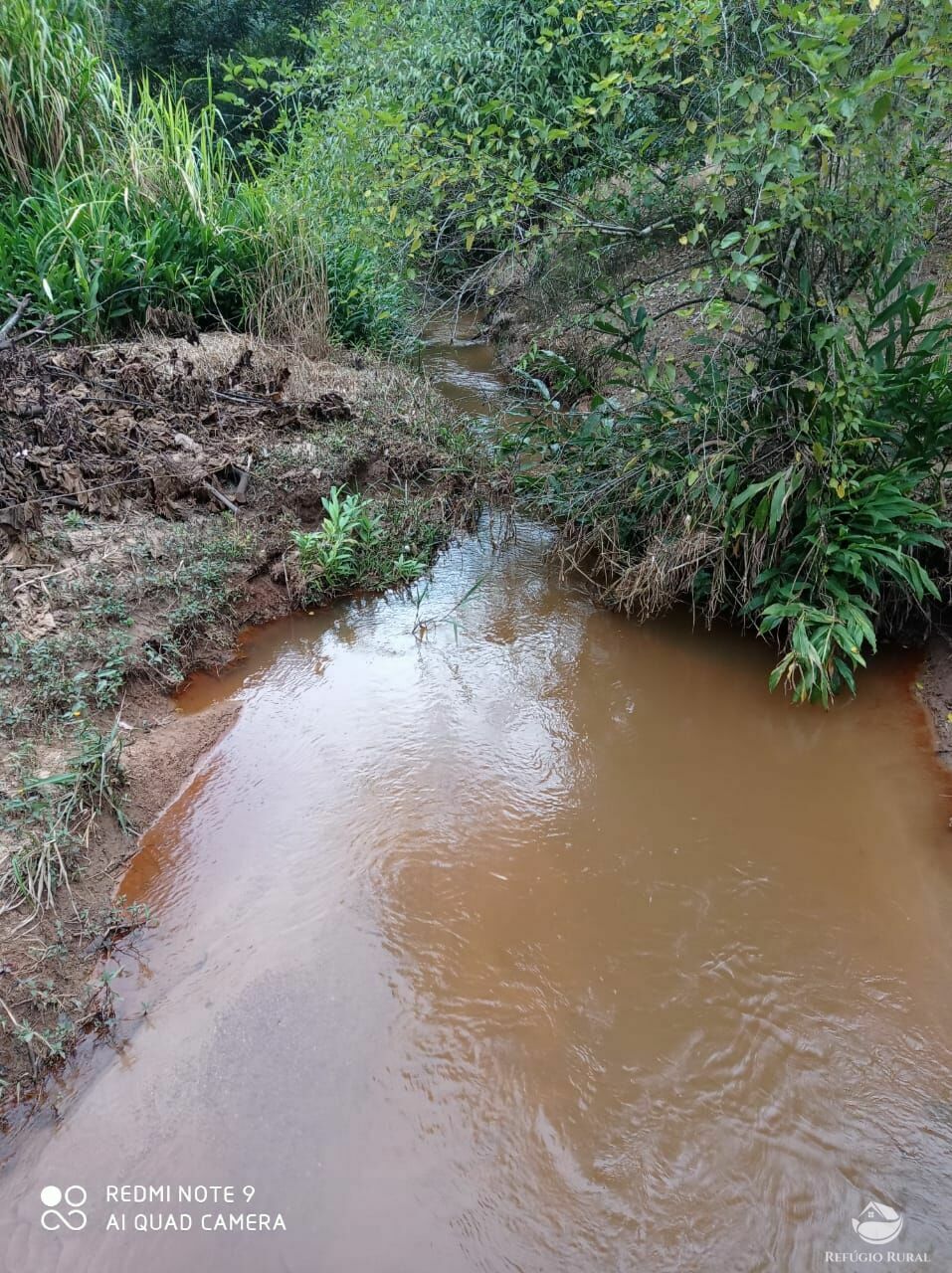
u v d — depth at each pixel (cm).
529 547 522
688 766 342
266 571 455
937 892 279
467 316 998
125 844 293
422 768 337
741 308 416
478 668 406
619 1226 191
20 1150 206
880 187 350
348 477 532
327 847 296
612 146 486
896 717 360
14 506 391
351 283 772
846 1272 182
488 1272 183
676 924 268
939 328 359
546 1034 234
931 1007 240
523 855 295
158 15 1368
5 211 666
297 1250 187
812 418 377
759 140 319
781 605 370
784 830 308
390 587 475
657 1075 223
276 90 717
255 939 261
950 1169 201
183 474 471
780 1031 234
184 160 748
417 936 263
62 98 697
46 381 503
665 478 432
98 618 373
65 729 319
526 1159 204
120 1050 228
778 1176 201
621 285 502
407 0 761
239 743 349
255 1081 221
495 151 517
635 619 446
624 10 404
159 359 582
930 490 383
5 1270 183
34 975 239
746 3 346
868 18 314
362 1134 209
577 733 361
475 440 617
